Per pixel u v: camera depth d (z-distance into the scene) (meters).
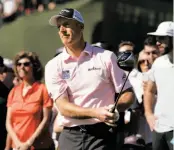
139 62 16.77
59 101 11.57
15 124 15.73
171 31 14.99
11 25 27.30
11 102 15.87
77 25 11.50
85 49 11.58
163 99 14.67
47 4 30.45
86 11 24.98
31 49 26.25
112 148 11.65
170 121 14.55
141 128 15.74
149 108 14.99
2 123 16.80
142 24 25.38
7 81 18.34
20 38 26.62
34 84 15.84
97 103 11.52
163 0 25.98
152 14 25.48
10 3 31.86
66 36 11.48
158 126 14.69
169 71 14.71
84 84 11.54
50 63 11.82
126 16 25.14
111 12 24.91
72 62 11.64
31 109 15.59
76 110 11.21
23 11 31.17
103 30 24.80
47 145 15.66
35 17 26.53
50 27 25.66
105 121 10.92
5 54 27.05
